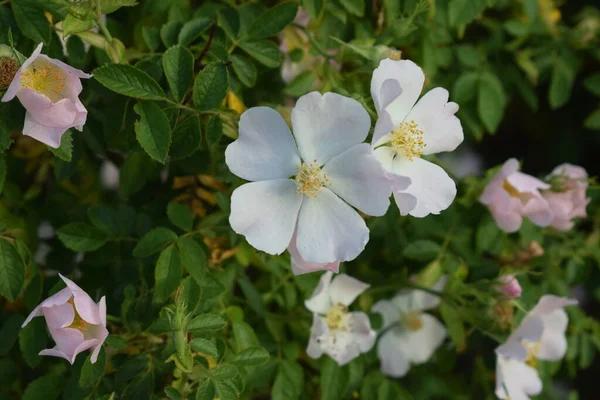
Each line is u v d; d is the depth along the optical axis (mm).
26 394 429
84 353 419
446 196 413
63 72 394
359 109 398
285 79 484
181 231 445
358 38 472
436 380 539
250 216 399
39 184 495
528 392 501
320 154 404
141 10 459
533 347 505
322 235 400
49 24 417
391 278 502
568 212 502
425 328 527
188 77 413
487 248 500
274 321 470
